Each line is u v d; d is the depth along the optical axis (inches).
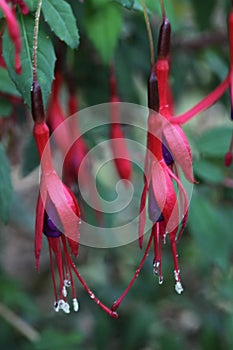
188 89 18.8
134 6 11.4
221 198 15.3
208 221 14.2
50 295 23.0
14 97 12.7
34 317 19.0
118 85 15.1
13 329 17.4
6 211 12.3
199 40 17.0
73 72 14.0
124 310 18.5
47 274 23.0
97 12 12.1
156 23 15.8
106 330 18.5
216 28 17.8
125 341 18.1
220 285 17.7
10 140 14.4
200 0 16.4
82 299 19.2
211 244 14.2
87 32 12.1
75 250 10.0
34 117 10.2
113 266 21.0
